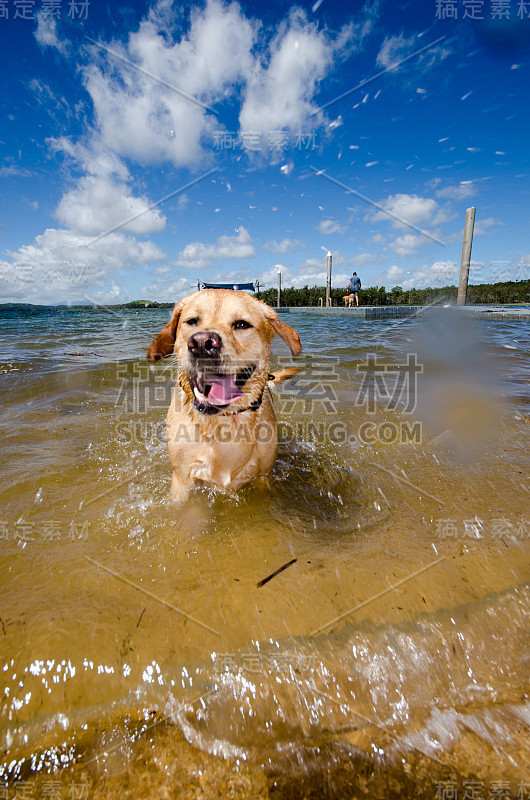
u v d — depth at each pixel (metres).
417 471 2.86
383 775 1.12
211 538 2.11
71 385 5.20
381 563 1.88
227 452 2.55
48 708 1.26
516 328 10.28
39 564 1.86
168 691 1.32
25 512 2.30
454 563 1.87
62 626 1.52
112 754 1.16
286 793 1.08
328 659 1.43
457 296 14.83
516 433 3.53
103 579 1.78
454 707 1.31
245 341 2.77
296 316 16.55
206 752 1.17
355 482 2.73
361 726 1.26
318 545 2.04
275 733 1.23
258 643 1.48
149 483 2.72
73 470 2.85
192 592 1.71
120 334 9.83
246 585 1.75
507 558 1.91
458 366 6.36
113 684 1.33
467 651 1.48
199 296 2.93
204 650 1.45
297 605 1.64
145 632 1.50
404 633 1.53
